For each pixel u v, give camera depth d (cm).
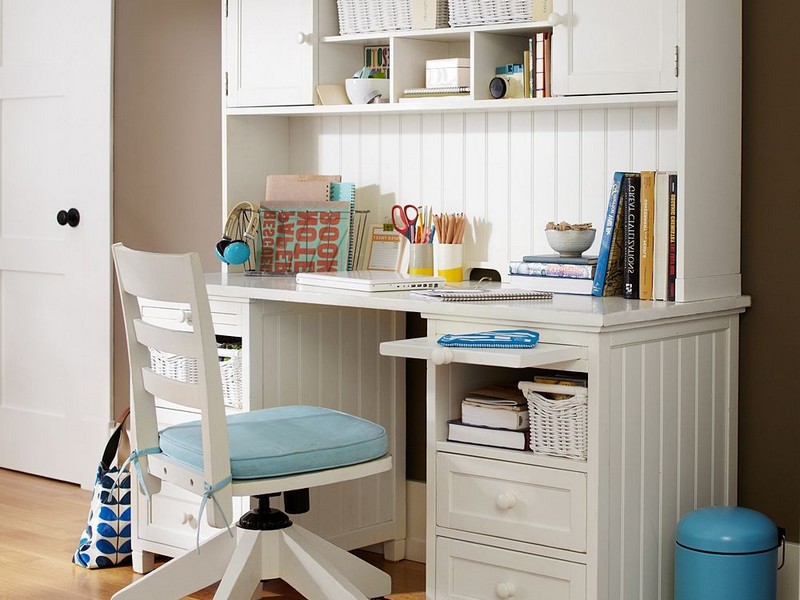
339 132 352
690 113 264
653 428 254
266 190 352
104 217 395
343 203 337
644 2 267
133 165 395
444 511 258
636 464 249
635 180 272
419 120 334
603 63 275
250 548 258
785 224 280
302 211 339
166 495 311
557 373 276
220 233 383
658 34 266
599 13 274
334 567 267
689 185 264
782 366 282
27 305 421
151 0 390
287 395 305
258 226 344
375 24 319
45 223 412
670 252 266
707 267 272
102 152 394
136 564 318
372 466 255
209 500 252
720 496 282
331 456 247
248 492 238
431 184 333
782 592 283
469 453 253
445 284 312
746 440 288
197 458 243
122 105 394
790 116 278
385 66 338
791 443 282
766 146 282
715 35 272
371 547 345
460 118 326
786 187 279
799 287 279
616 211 274
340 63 336
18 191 420
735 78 280
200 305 232
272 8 333
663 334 256
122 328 397
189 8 384
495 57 305
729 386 283
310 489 310
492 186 321
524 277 291
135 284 249
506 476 248
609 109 299
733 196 281
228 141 345
